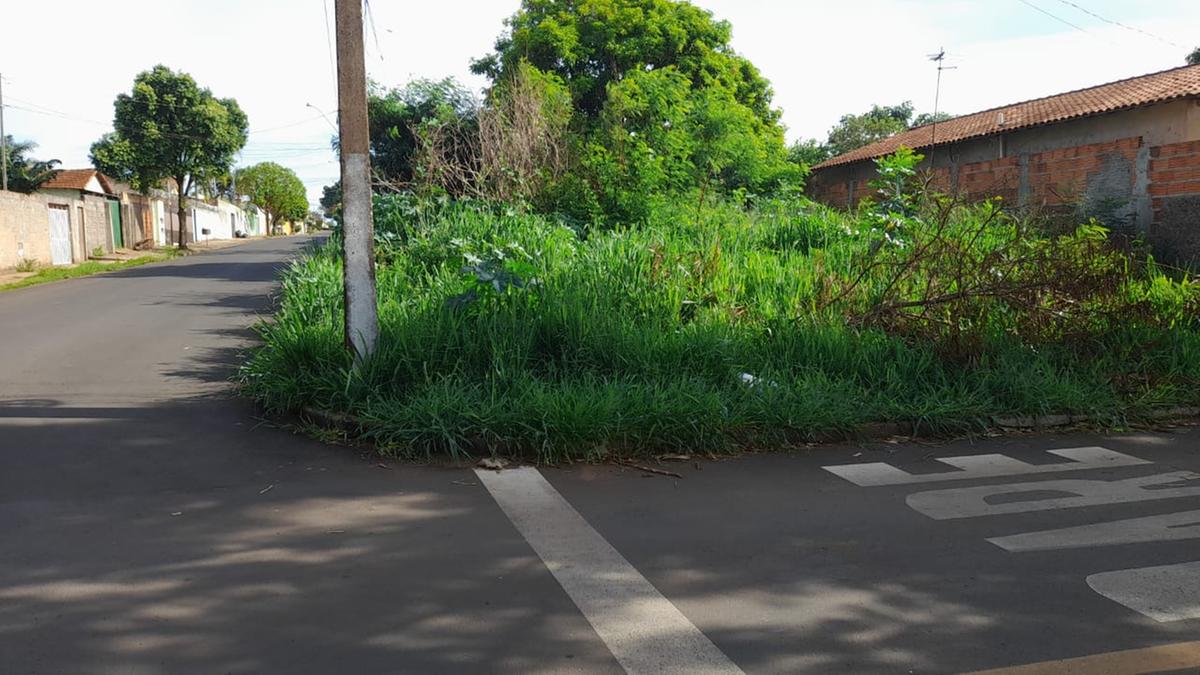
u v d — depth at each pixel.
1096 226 9.88
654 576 4.11
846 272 10.30
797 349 8.01
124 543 4.43
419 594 3.87
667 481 5.73
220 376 8.61
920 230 10.71
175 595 3.82
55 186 38.31
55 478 5.47
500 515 4.98
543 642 3.43
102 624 3.53
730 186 19.33
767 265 10.46
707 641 3.46
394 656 3.30
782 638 3.49
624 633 3.52
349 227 7.21
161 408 7.33
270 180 82.81
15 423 6.76
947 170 16.83
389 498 5.27
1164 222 12.14
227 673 3.16
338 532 4.66
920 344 8.22
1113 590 3.96
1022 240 9.04
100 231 32.34
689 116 18.78
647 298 8.78
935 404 7.15
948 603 3.82
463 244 11.17
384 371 7.08
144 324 12.10
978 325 8.30
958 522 4.93
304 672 3.17
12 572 4.03
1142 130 15.71
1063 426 7.36
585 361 7.43
